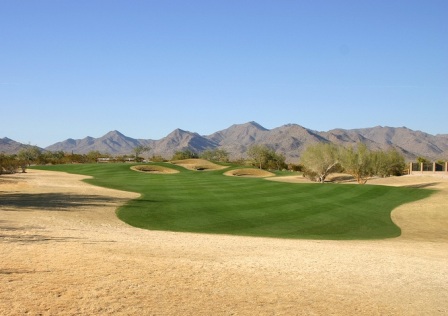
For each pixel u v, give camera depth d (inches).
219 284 389.4
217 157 5885.8
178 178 2300.7
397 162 3255.4
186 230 887.1
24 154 4507.9
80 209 1025.5
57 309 297.9
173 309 312.3
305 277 438.9
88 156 4687.5
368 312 331.6
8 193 1318.9
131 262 458.3
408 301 368.5
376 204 1338.6
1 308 293.6
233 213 1118.4
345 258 573.9
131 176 2507.4
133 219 965.2
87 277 384.8
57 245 538.3
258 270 459.2
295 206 1258.6
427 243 831.7
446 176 2632.9
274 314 314.7
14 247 507.2
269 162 4458.7
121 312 299.1
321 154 2593.5
